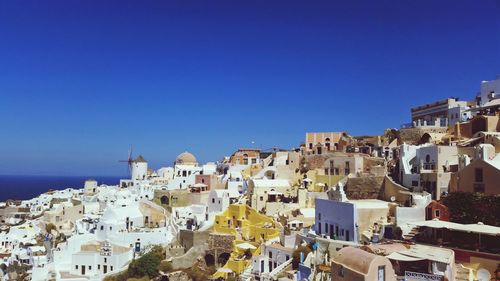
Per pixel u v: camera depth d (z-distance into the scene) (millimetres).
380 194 88625
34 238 138375
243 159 162625
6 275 108250
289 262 76250
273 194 109938
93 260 101500
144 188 158000
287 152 140875
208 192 135750
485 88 115562
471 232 60781
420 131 116062
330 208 77625
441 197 73562
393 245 60312
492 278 55875
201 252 100188
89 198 172000
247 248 89375
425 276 50844
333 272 51562
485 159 70250
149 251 104500
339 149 137375
